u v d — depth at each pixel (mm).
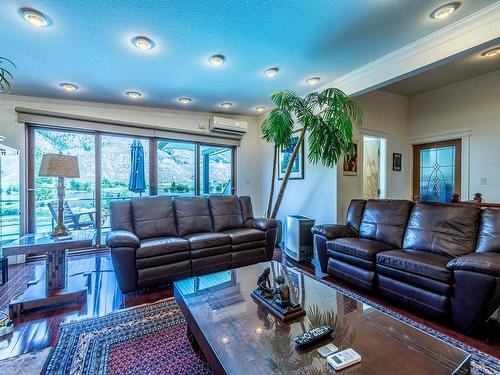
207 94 3871
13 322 1983
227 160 5348
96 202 4117
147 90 3635
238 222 3727
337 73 3195
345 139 3066
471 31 2150
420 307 2076
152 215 3195
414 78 4047
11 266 3344
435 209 2602
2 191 3139
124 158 4352
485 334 1837
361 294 2525
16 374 1456
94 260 3570
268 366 1049
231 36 2363
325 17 2109
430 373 997
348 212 3369
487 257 1812
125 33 2273
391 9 2018
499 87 3846
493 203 3574
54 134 3879
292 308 1438
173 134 4621
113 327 1928
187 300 1631
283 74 3195
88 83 3303
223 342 1208
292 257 3748
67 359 1576
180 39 2389
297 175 4387
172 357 1603
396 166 4738
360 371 1010
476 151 4074
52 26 2139
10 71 2906
